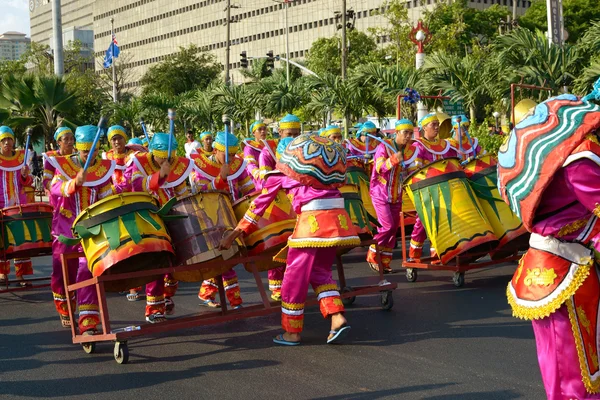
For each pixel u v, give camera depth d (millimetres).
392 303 7441
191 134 18938
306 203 5949
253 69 46375
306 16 94188
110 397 5090
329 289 6105
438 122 9508
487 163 8719
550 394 3393
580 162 3141
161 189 7723
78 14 161375
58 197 6906
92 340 5961
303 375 5391
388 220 9312
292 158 5895
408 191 8641
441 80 20141
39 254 9289
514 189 3354
